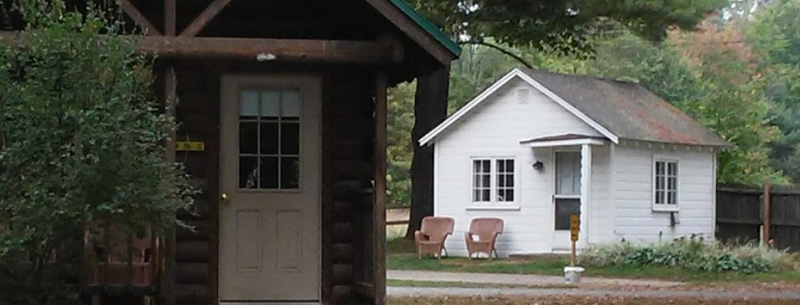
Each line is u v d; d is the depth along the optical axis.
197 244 11.91
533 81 26.59
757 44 54.00
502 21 25.25
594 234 25.70
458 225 27.50
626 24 25.62
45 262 10.02
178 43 10.80
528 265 23.41
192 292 11.88
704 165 28.67
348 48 11.04
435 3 24.44
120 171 9.37
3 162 9.33
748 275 21.55
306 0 12.25
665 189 27.42
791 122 51.22
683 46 51.59
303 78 12.06
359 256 11.98
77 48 9.48
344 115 12.15
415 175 29.36
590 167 25.59
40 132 9.35
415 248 27.75
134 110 9.59
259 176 12.03
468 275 21.38
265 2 12.23
